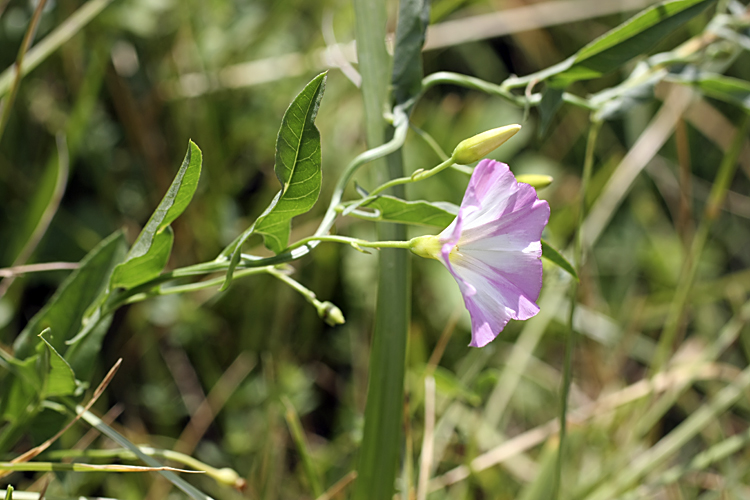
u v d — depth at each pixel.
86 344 0.29
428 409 0.32
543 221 0.26
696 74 0.31
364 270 0.41
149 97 0.41
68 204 0.39
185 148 0.41
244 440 0.36
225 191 0.41
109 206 0.40
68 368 0.27
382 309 0.28
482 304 0.26
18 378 0.28
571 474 0.35
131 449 0.28
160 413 0.37
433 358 0.34
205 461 0.36
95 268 0.29
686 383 0.36
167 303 0.38
